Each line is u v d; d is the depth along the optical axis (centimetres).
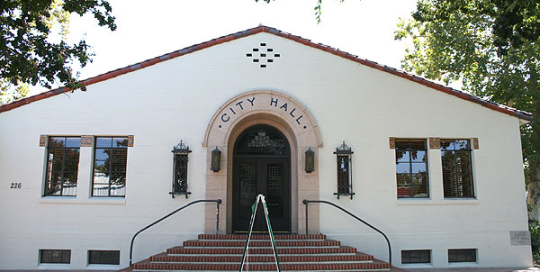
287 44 1252
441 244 1173
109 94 1205
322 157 1191
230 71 1228
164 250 1131
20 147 1170
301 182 1174
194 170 1170
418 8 1258
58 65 855
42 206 1145
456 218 1191
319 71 1241
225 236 1098
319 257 993
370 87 1239
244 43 1247
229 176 1253
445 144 1251
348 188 1175
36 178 1156
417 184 1221
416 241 1170
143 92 1209
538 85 1834
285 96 1209
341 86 1235
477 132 1241
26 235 1129
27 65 834
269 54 1244
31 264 1116
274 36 1255
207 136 1181
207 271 941
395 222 1175
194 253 1017
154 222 1085
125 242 1134
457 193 1226
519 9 929
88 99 1199
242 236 1096
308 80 1234
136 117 1195
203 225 1143
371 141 1210
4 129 1176
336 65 1248
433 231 1179
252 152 1302
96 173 1185
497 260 1177
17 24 830
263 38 1252
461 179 1234
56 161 1188
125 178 1180
